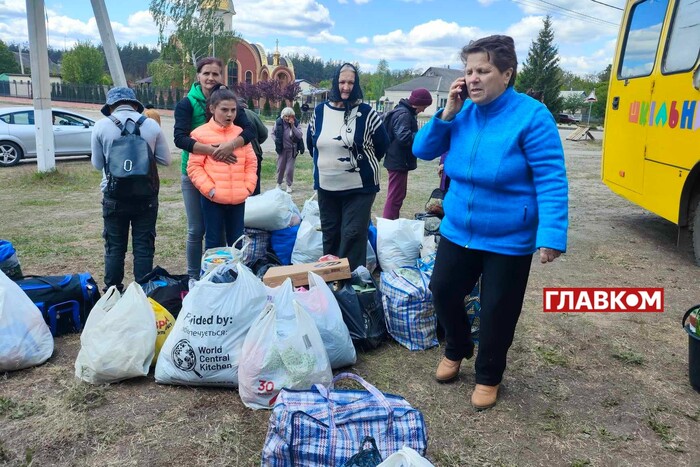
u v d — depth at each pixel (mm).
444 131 2986
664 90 6113
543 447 2727
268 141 21078
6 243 3904
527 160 2703
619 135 7387
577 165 15898
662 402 3154
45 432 2709
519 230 2789
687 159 5617
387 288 3820
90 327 3176
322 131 4180
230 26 54562
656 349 3865
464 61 2756
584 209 9094
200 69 4203
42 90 10297
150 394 3082
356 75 4082
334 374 3365
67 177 10719
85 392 3049
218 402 3018
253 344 2939
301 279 3750
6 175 11109
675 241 6930
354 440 2221
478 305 3715
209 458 2564
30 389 3098
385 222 5004
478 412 3014
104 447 2619
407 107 5484
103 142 3910
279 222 4988
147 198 3969
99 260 5516
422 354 3684
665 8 6242
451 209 2988
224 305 3057
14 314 3291
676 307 4691
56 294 3744
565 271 5656
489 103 2766
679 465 2607
